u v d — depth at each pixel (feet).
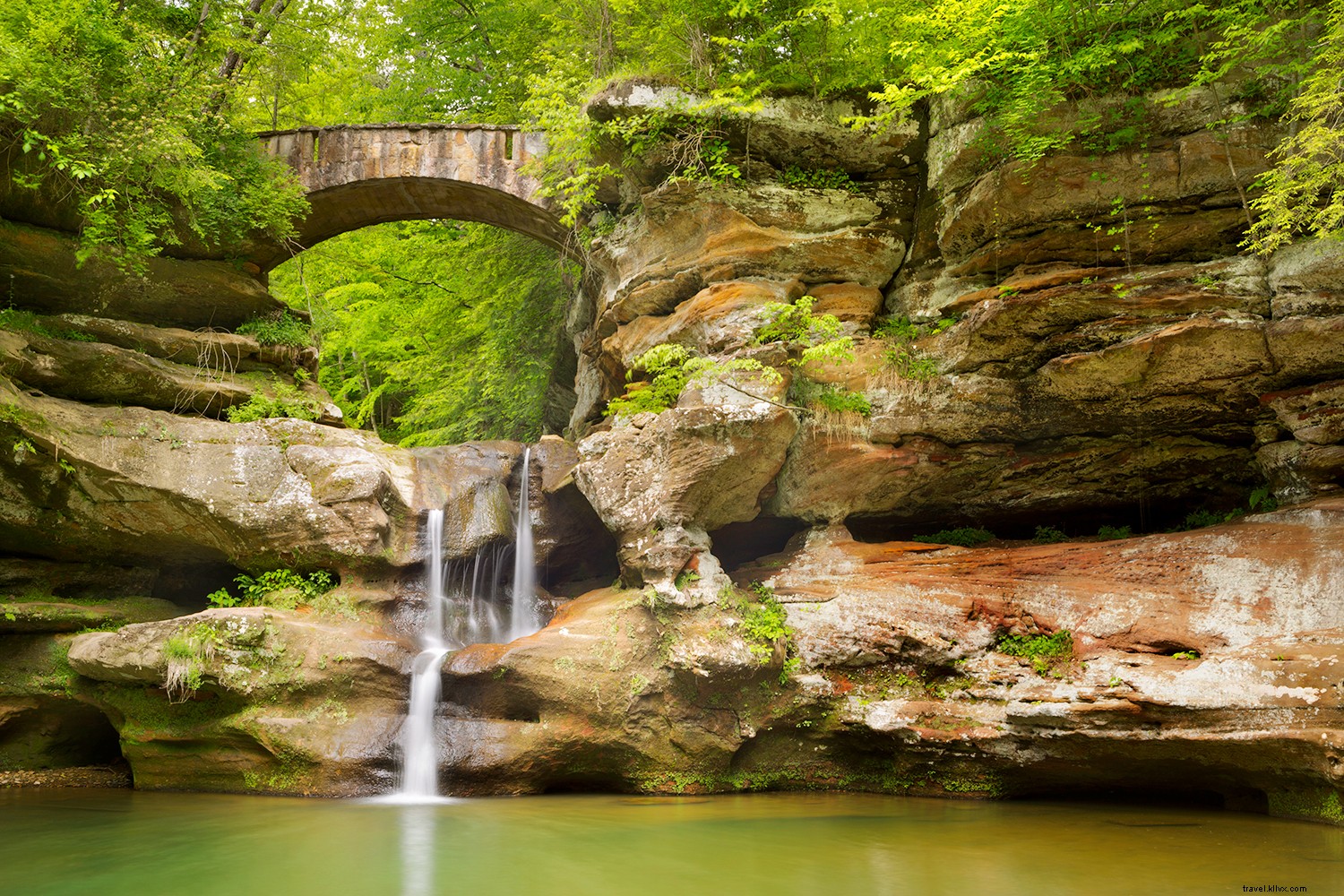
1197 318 38.24
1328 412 36.81
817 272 48.24
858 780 38.50
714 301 46.70
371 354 91.50
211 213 51.96
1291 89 38.55
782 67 49.01
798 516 44.27
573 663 37.45
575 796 37.11
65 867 25.25
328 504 43.68
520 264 70.64
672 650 37.45
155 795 37.32
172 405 47.65
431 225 83.10
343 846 27.63
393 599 43.88
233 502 43.34
